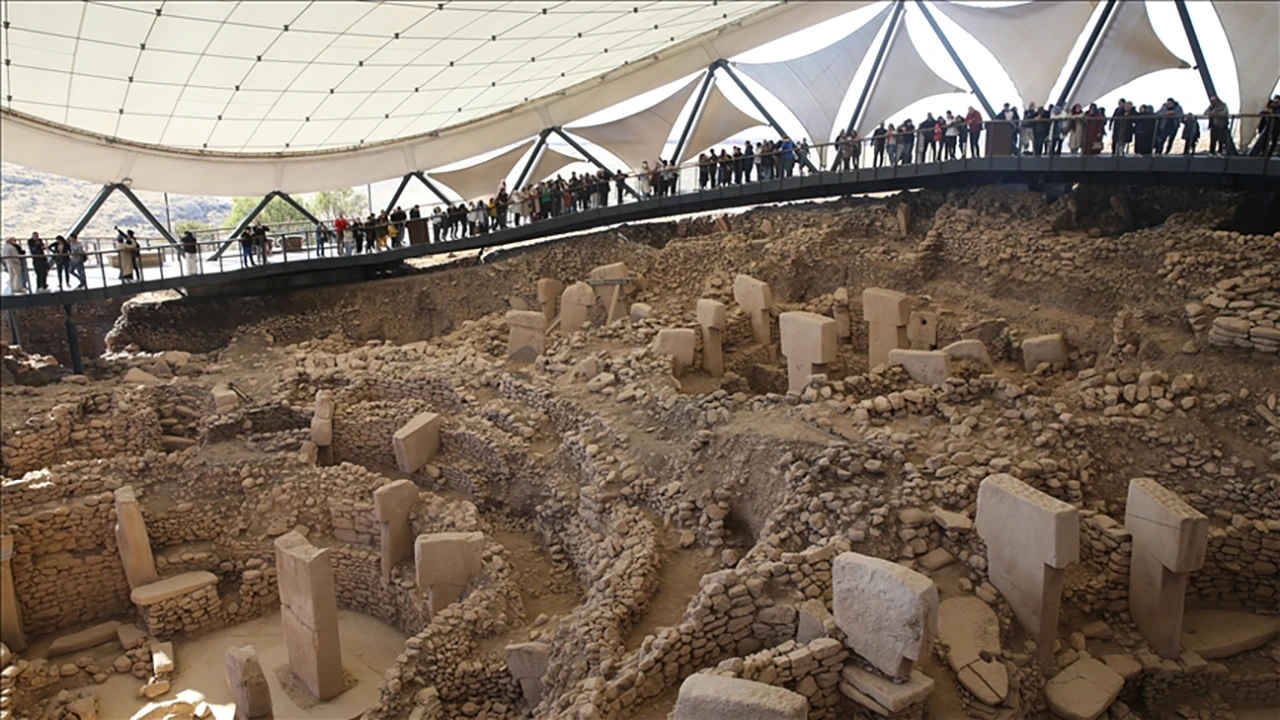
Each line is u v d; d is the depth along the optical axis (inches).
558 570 474.0
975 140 709.9
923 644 275.1
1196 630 372.2
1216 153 600.1
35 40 581.3
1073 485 399.9
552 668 360.2
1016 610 339.9
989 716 298.2
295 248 914.1
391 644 494.6
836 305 705.6
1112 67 741.9
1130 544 364.2
